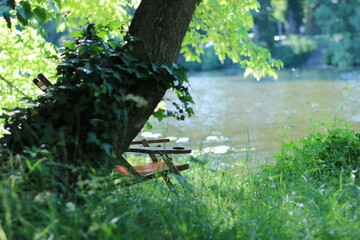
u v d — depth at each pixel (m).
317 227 4.44
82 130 4.94
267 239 4.34
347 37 47.16
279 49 50.94
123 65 5.23
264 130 15.99
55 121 4.96
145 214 4.59
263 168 7.43
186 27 5.64
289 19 62.34
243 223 4.64
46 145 4.67
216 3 10.10
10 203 3.89
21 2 5.46
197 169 7.17
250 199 5.95
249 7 10.94
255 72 10.75
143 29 5.50
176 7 5.51
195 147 11.73
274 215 4.88
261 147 12.90
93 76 5.02
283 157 7.23
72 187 4.59
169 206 4.80
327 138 7.33
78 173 4.71
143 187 5.44
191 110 5.61
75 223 3.96
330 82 30.02
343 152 7.06
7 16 5.50
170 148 5.98
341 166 6.71
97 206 4.77
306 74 37.09
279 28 61.44
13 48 8.77
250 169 7.77
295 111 19.47
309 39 53.22
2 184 4.08
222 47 10.66
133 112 5.34
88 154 4.91
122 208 4.57
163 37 5.47
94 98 4.97
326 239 4.30
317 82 30.30
